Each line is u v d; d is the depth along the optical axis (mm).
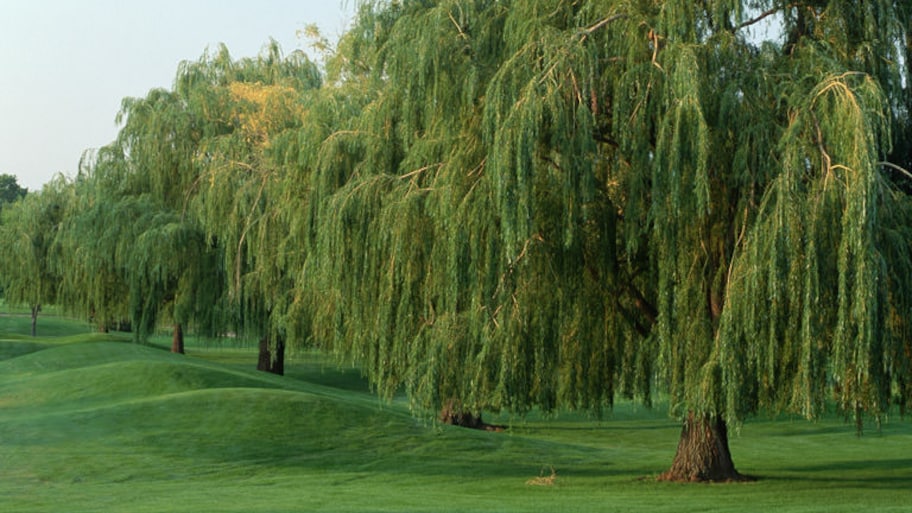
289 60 44594
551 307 17547
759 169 15773
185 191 40156
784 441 35219
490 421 40438
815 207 14734
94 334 62469
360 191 19062
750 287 15156
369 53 21344
